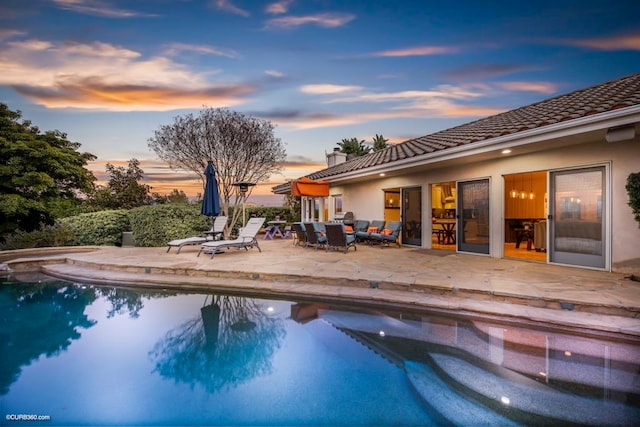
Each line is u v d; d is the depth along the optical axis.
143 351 4.05
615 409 2.65
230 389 3.14
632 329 3.92
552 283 5.69
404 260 8.42
